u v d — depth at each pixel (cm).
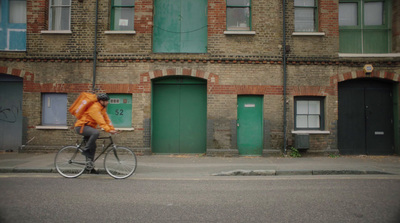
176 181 652
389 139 1078
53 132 1042
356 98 1086
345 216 404
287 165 836
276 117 1046
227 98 1045
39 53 1048
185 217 399
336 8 1066
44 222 372
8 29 1077
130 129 1035
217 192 545
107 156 679
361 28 1098
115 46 1052
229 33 1045
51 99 1067
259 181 657
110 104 1057
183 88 1093
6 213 406
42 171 745
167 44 1094
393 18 1084
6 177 673
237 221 385
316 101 1076
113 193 527
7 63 1048
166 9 1100
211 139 1037
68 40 1052
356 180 664
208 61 1050
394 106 1076
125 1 1093
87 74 1049
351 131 1079
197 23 1098
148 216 402
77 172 676
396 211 426
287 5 1065
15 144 1084
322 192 543
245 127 1061
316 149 1041
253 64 1051
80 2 1059
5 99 1089
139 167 816
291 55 1052
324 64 1054
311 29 1091
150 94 1048
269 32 1057
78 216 398
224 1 1063
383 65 1048
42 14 1059
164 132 1088
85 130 657
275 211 427
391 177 708
